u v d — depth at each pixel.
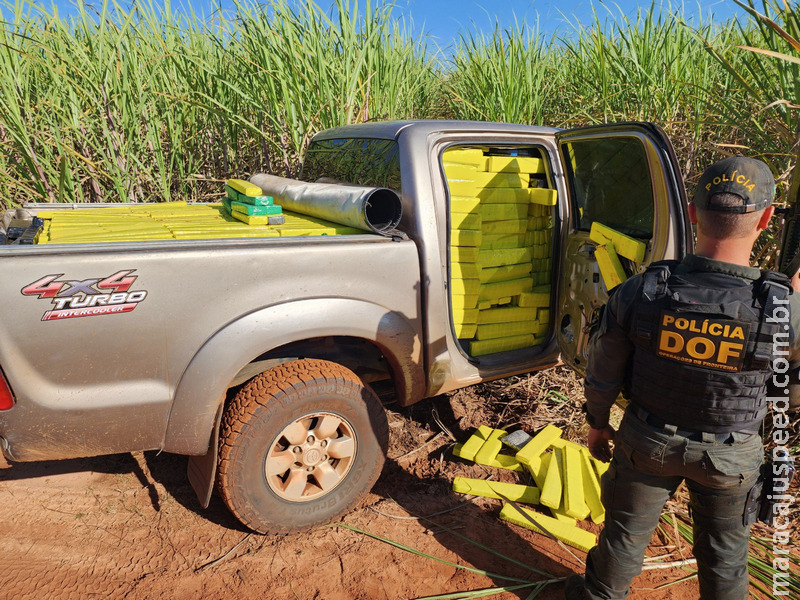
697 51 4.92
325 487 2.70
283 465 2.58
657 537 2.77
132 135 4.84
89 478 3.04
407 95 5.70
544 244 3.53
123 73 4.62
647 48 5.02
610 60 5.08
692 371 1.63
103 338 2.13
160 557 2.54
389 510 2.93
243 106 5.08
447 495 3.07
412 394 2.94
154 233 2.64
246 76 4.89
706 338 1.59
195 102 4.65
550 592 2.42
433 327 2.89
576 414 3.78
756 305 1.55
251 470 2.48
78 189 4.86
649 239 2.60
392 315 2.73
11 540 2.56
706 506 1.83
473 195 3.19
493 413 3.85
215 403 2.36
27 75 4.68
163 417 2.30
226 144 5.39
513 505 2.96
